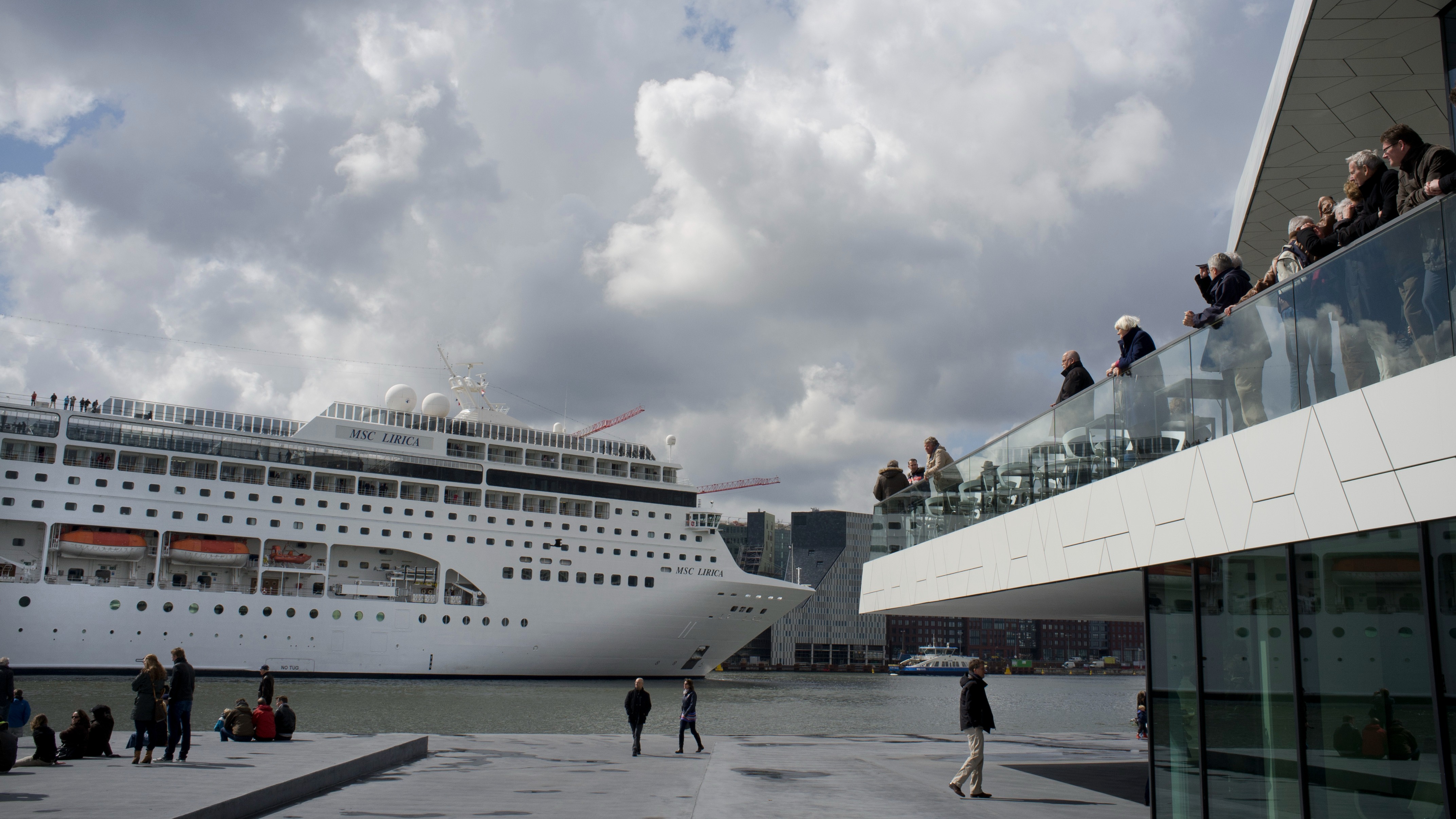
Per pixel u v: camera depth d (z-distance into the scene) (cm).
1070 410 1404
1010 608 2109
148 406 6338
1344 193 2016
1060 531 1419
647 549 7288
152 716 1688
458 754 2314
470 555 6800
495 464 7062
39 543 5909
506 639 6806
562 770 2020
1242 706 1037
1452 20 1442
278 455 6481
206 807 1169
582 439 7531
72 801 1222
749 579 7481
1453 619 760
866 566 2506
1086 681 17462
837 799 1573
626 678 7375
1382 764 835
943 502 1919
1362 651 860
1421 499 777
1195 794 1134
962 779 1648
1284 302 947
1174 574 1173
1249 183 2050
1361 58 1553
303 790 1500
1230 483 1030
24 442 5866
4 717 1812
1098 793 1711
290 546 6525
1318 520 899
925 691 9800
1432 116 1722
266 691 2323
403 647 6525
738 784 1762
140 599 5925
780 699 7219
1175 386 1141
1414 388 785
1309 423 912
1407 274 791
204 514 6175
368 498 6625
